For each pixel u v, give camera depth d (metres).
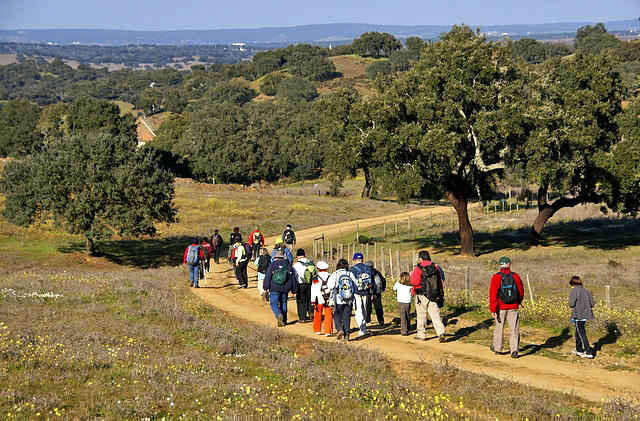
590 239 41.56
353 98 71.00
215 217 63.22
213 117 141.00
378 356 13.03
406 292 15.78
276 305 16.94
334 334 15.91
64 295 20.28
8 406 9.10
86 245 44.72
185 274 29.02
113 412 9.06
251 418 8.97
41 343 12.95
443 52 33.69
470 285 23.75
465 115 34.31
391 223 60.06
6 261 37.91
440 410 9.33
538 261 33.28
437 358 13.39
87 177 40.53
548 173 34.56
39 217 42.72
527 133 33.94
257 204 74.06
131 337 14.41
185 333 15.20
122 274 29.95
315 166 139.12
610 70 35.97
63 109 174.75
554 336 15.64
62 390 10.14
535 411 9.76
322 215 67.31
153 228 43.16
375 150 36.00
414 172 34.62
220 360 12.52
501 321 13.72
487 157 36.66
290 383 10.89
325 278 15.63
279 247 17.28
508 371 12.42
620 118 35.28
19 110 153.38
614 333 15.44
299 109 159.25
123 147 43.38
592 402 10.39
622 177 34.25
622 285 24.06
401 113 35.06
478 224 54.56
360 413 9.41
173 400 9.80
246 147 131.75
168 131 160.25
